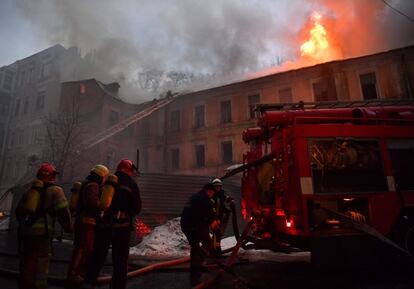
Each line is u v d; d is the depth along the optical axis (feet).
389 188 17.39
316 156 17.12
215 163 75.41
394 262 16.63
